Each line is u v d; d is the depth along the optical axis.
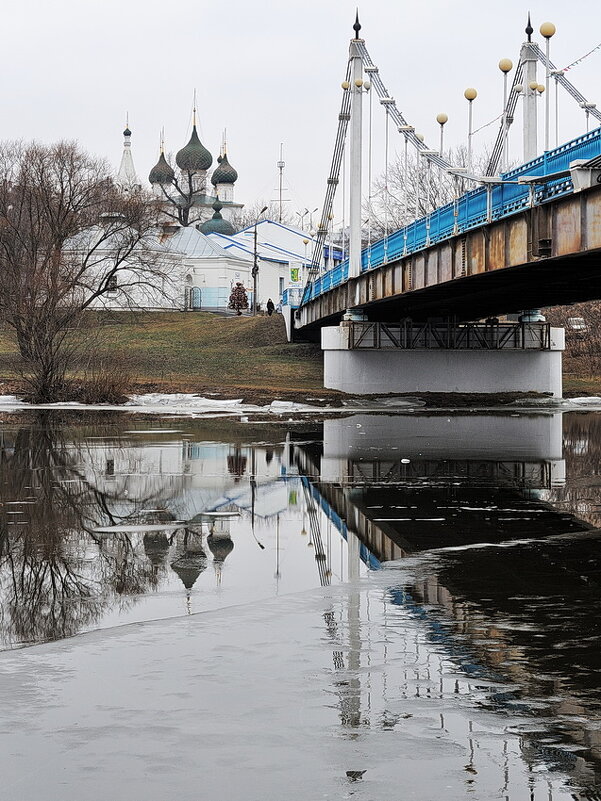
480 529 16.62
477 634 9.85
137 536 15.81
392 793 6.27
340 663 8.87
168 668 8.72
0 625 10.32
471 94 47.00
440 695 8.03
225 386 68.31
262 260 141.50
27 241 76.44
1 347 86.81
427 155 55.03
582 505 19.59
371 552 14.55
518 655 9.13
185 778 6.50
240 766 6.68
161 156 168.88
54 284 60.22
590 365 90.19
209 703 7.84
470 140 47.25
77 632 10.02
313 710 7.68
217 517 17.92
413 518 17.92
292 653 9.17
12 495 20.78
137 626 10.16
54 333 60.16
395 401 63.56
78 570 13.17
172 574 12.94
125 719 7.50
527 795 6.24
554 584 12.23
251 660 8.96
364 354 67.06
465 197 41.41
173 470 25.70
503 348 68.56
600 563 13.55
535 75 58.19
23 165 77.50
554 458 29.38
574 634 9.87
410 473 25.30
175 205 145.62
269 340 93.50
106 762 6.75
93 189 80.44
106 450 31.55
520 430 41.91
